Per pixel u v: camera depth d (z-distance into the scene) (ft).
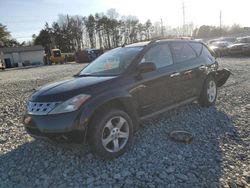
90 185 10.46
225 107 20.12
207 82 19.61
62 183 10.74
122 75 13.53
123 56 15.11
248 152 12.60
